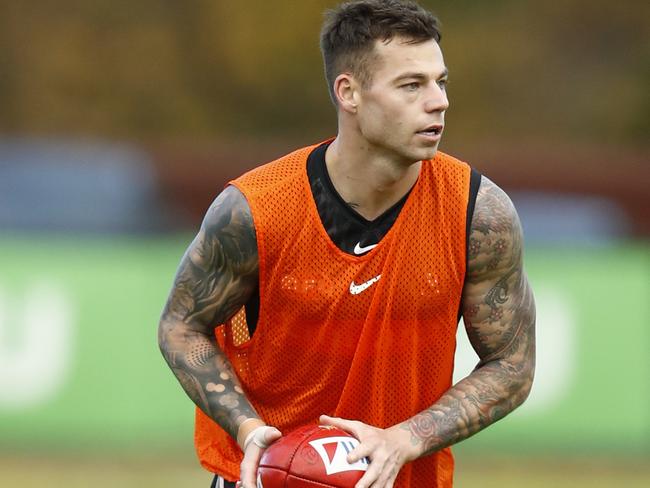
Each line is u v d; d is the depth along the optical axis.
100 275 36.09
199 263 14.59
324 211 14.24
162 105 85.69
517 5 89.25
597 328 36.72
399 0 14.05
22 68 85.06
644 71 88.25
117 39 86.44
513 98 86.88
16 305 35.66
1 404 35.75
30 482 32.06
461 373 33.59
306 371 14.79
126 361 36.12
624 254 36.84
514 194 51.56
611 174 51.28
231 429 14.37
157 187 49.28
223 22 86.88
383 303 14.27
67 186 46.62
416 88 13.76
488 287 14.53
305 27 86.75
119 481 32.31
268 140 83.38
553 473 34.84
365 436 13.67
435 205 14.27
